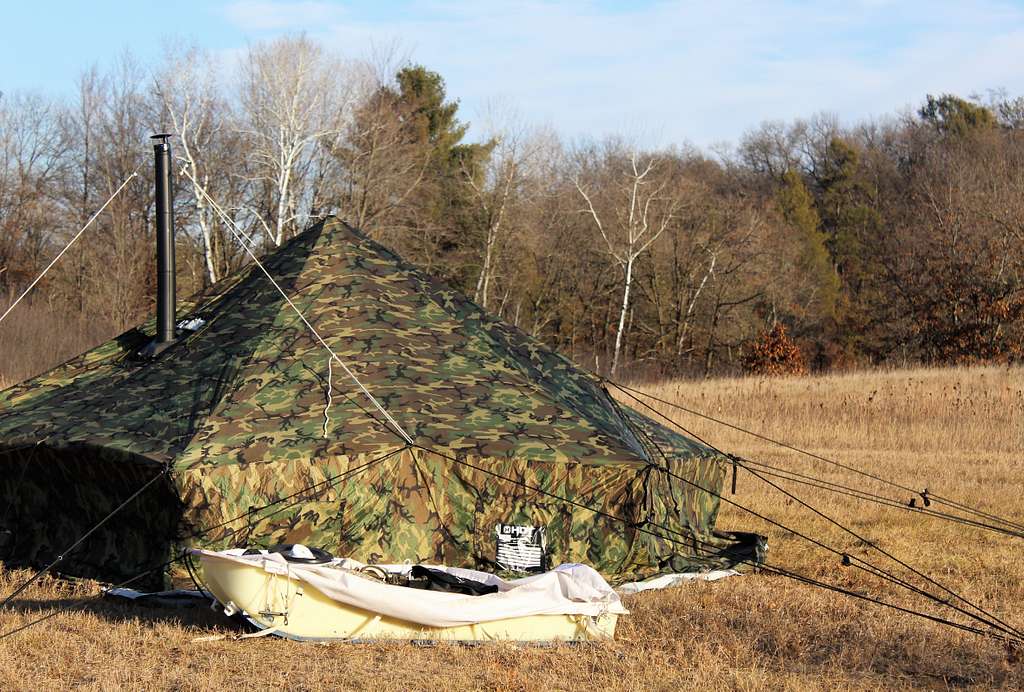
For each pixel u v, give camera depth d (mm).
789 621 9180
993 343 47125
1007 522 14023
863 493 16531
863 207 64875
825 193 68375
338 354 11172
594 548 10352
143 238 46250
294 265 12688
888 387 28156
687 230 51719
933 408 25578
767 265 51938
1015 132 67938
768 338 45219
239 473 9570
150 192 46719
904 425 24656
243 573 8141
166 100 41281
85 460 10055
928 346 50031
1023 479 18156
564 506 10266
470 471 10094
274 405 10375
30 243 47281
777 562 11820
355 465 9844
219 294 13172
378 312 11922
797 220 60125
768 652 8375
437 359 11406
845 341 55062
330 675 7293
